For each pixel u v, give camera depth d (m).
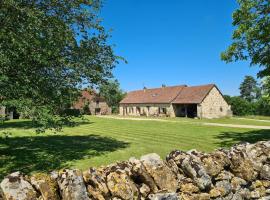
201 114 55.00
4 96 12.91
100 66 17.50
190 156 6.15
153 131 27.83
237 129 29.25
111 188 5.14
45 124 13.39
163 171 5.67
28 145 19.55
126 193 5.14
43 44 13.79
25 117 13.27
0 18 13.50
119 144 19.62
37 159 15.11
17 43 12.29
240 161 6.79
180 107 61.81
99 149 17.69
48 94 14.65
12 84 13.01
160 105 64.62
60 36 14.76
